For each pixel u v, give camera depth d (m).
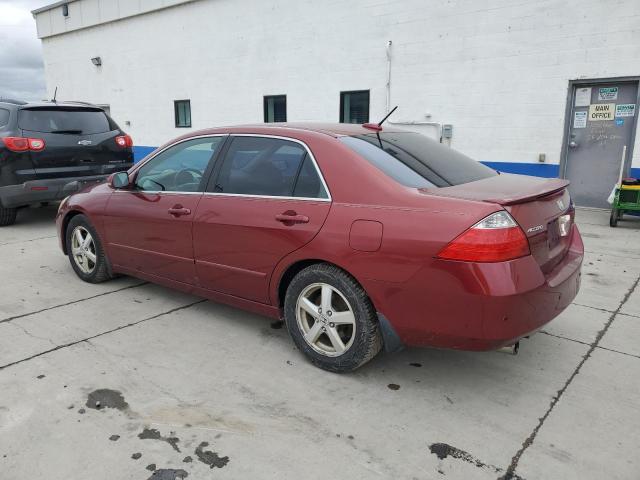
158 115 15.59
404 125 10.38
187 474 2.30
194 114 14.55
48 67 19.11
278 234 3.20
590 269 5.30
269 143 3.47
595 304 4.33
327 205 3.03
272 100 12.74
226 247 3.52
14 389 2.99
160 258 4.06
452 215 2.62
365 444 2.51
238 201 3.47
